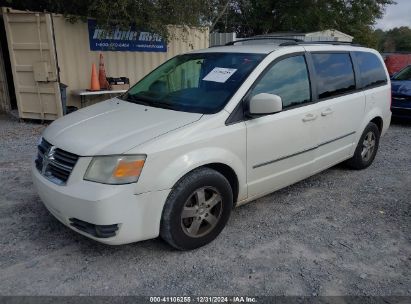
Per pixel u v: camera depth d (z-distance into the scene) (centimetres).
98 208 288
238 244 355
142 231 306
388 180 531
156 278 304
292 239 367
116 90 875
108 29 853
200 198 333
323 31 2066
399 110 884
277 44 445
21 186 472
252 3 2194
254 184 382
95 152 299
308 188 496
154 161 299
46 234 363
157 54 990
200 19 1043
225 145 342
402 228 395
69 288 290
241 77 373
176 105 371
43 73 786
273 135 383
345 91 490
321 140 451
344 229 390
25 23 778
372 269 323
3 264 316
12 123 845
